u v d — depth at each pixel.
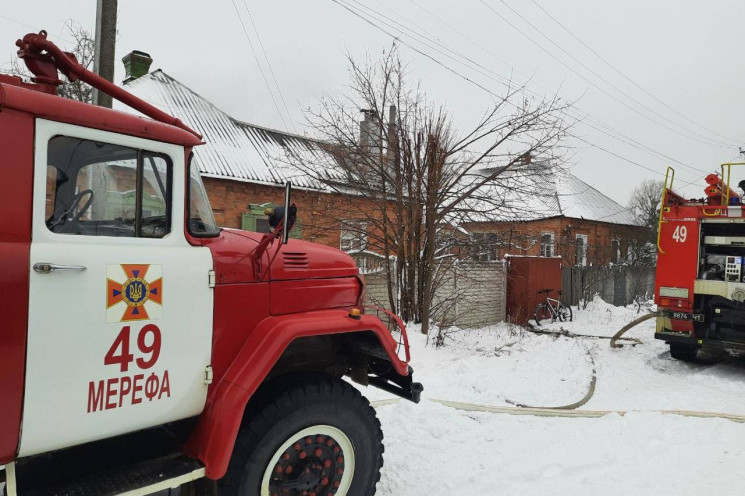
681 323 7.14
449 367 6.97
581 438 4.19
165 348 2.21
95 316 1.98
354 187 9.24
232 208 12.88
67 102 1.96
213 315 2.41
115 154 2.16
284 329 2.54
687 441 4.06
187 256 2.32
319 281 2.96
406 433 4.30
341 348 3.41
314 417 2.62
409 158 9.02
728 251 7.02
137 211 2.20
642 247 26.62
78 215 2.06
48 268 1.84
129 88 14.69
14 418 1.79
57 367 1.88
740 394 5.66
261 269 2.64
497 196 9.27
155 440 2.54
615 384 6.38
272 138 15.88
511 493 3.27
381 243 9.63
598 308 14.45
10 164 1.82
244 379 2.38
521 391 5.88
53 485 2.12
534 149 9.23
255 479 2.44
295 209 2.49
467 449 4.01
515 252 16.20
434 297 10.23
